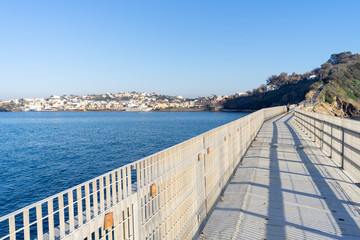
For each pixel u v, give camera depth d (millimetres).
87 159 32062
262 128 24516
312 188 7832
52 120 146000
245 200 7074
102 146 42812
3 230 14180
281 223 5746
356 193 7367
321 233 5281
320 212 6215
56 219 14336
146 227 3799
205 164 6418
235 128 10445
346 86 142375
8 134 69312
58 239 2602
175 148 4746
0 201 18172
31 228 13594
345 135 9641
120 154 35219
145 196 3811
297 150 13750
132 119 144875
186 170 5223
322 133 13812
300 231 5383
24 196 19141
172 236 4523
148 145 43500
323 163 10844
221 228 5766
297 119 27672
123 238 3395
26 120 151500
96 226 2955
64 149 40656
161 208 4191
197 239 5535
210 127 82562
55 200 17469
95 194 2975
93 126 92375
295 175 9180
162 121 120688
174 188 4672
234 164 10031
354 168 8680
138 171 3631
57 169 27156
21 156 35844
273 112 41062
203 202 6191
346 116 121875
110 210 3133
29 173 25750
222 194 7789
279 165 10633
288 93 177250
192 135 59125
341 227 5488
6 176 24797
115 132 67562
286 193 7488
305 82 179875
